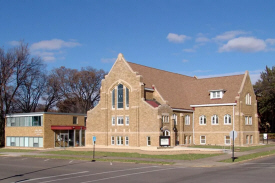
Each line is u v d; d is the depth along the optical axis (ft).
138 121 175.01
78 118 211.41
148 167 98.84
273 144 195.00
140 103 175.01
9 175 88.48
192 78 236.43
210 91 196.54
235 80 197.67
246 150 150.82
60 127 194.18
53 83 291.38
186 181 69.82
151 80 191.93
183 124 190.60
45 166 108.37
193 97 204.95
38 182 75.10
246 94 193.67
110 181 72.90
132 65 189.26
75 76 309.01
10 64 225.15
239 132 182.29
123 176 80.18
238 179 71.00
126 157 127.85
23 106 261.85
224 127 188.03
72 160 125.29
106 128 186.70
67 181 74.84
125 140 179.52
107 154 140.87
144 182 70.33
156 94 184.55
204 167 97.40
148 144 171.22
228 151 143.95
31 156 147.13
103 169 95.91
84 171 92.43
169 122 176.14
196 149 150.20
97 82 318.04
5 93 223.10
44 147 188.24
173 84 208.85
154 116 169.48
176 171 87.97
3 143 221.25
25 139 199.00
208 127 193.88
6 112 217.97
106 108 187.42
